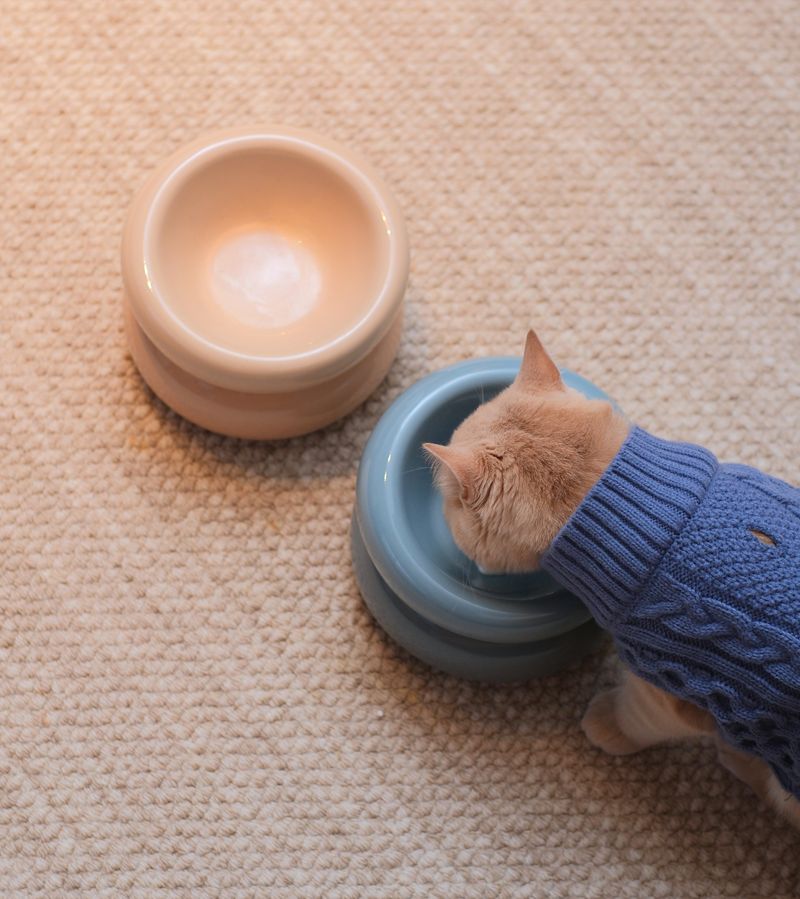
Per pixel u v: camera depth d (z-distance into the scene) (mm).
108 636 1080
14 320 1116
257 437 1091
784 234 1172
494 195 1163
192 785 1062
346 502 1108
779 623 932
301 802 1063
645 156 1180
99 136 1150
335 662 1085
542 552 982
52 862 1049
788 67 1203
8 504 1092
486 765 1075
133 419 1109
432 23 1191
